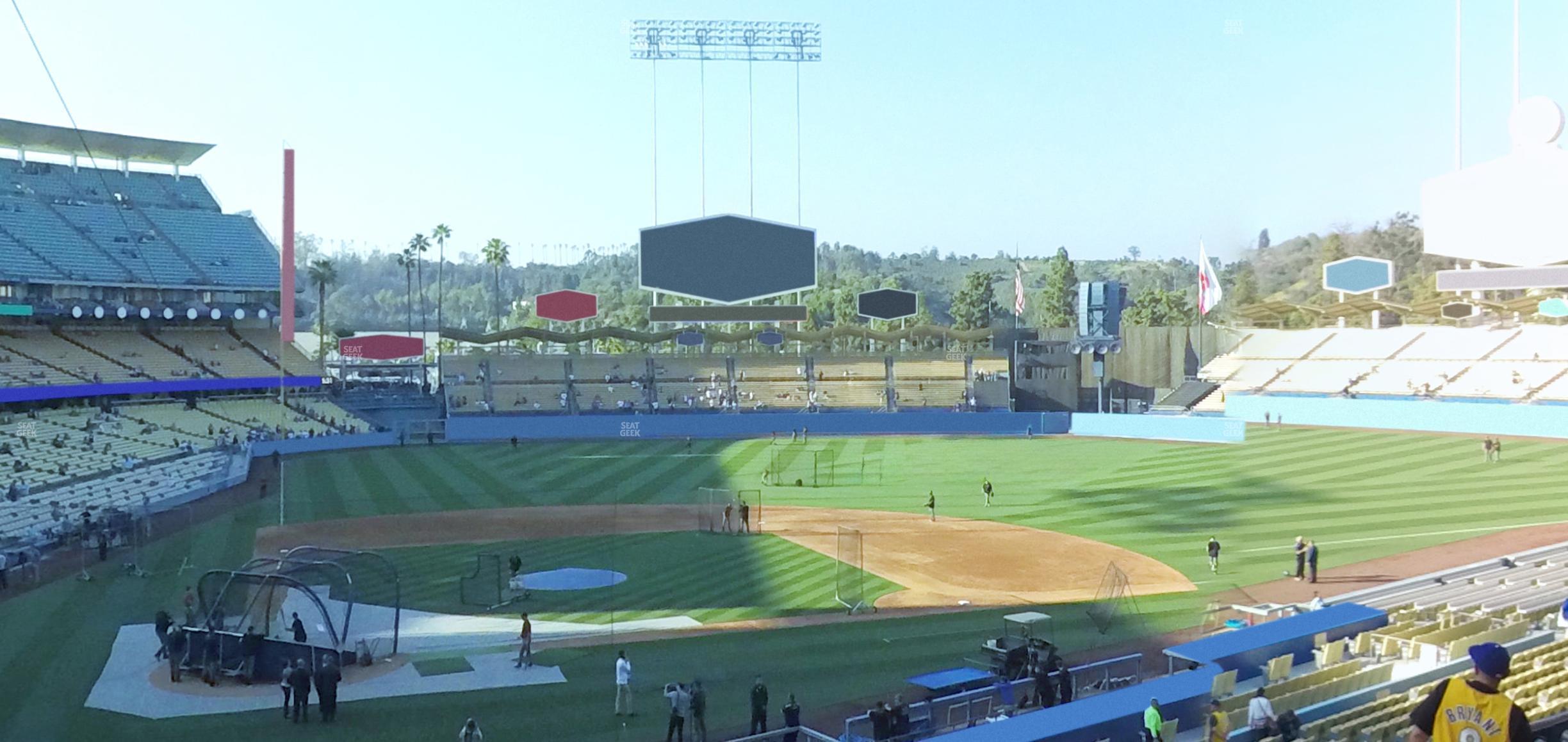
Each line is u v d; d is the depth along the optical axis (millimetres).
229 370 91688
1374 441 76938
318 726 24828
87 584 38750
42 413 71875
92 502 52875
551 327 162625
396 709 25984
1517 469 62312
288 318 85875
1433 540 45125
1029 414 98938
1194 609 35125
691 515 55531
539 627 33688
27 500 50906
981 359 114875
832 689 27703
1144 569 41812
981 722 23875
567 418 97375
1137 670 27672
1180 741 20969
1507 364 87750
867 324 164750
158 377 83875
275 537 48719
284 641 28500
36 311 77000
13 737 24000
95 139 92312
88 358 81312
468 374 108188
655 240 77250
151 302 88500
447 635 32438
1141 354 113000
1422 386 89812
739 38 79375
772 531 51031
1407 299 133875
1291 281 163875
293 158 84062
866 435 98312
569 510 57156
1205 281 101062
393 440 93250
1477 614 28203
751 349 130625
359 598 36906
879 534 49812
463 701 26625
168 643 29422
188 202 98688
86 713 25656
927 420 100438
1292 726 19906
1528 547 42781
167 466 65188
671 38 78875
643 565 43125
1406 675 24078
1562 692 19375
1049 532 49906
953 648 31219
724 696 27156
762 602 37094
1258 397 94125
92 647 31047
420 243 158250
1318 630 26453
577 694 27156
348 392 105438
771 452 84875
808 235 78188
